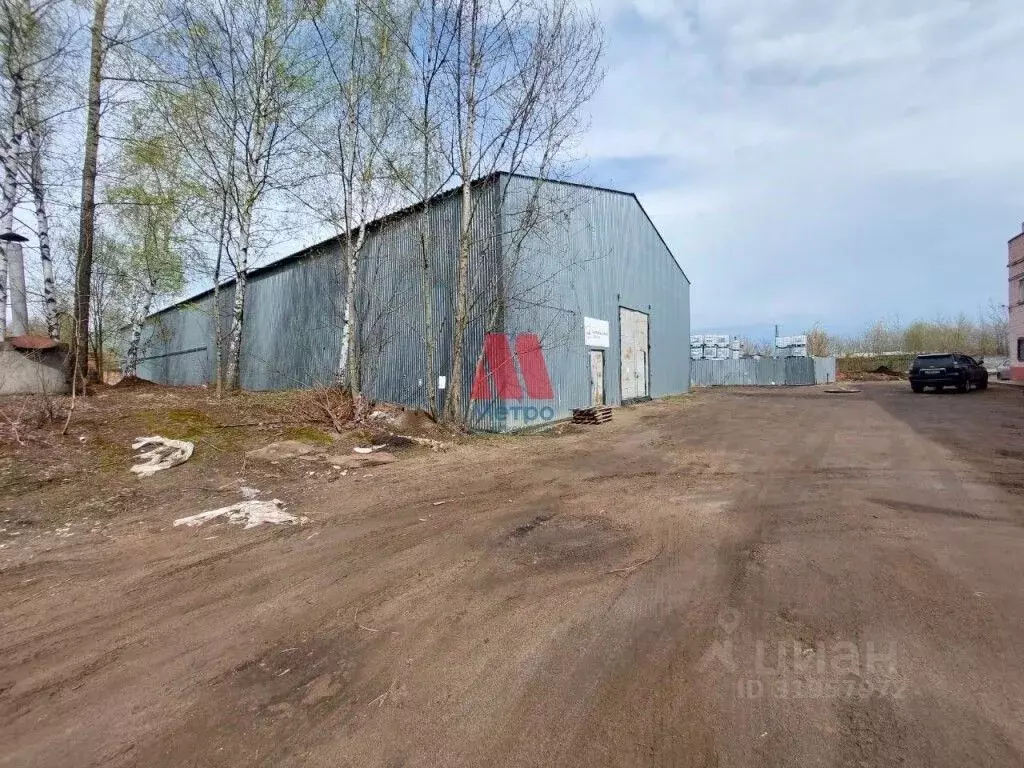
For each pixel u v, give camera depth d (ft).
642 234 65.00
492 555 14.33
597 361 53.52
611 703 8.08
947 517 16.33
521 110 36.88
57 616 11.32
